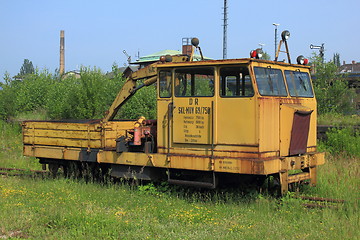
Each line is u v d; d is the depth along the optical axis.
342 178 10.52
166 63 9.66
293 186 9.99
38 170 13.52
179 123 9.46
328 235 6.72
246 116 8.57
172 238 6.64
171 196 9.54
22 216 7.80
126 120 12.62
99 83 20.70
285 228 7.10
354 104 24.41
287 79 9.55
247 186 9.68
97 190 10.12
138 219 7.69
